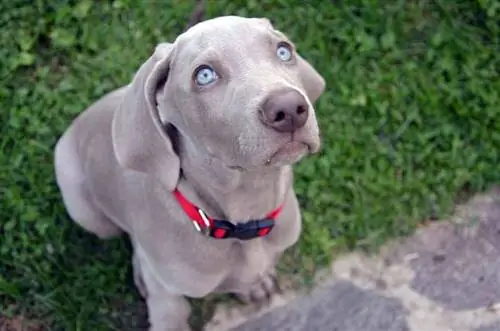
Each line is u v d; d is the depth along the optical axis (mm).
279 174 690
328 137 961
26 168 971
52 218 948
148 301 837
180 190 693
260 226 717
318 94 722
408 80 991
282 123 577
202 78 611
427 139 966
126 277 933
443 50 1003
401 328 875
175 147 678
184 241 720
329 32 1017
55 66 1030
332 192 944
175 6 1036
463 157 958
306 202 942
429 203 941
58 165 868
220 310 900
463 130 970
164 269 746
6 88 1009
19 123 986
